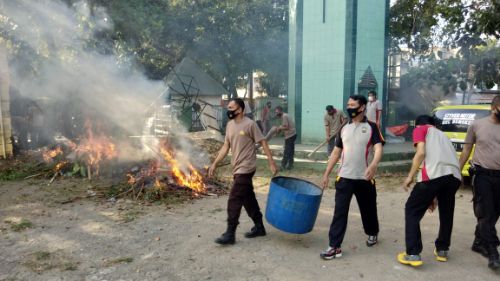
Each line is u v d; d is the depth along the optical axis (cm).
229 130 518
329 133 1020
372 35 1248
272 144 1331
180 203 707
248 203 524
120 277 423
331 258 466
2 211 659
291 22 1335
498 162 441
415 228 448
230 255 480
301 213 481
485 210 446
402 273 434
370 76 1257
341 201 467
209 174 532
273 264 455
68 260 466
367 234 511
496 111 445
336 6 1223
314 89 1286
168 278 421
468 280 418
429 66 1344
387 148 1189
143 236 545
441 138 451
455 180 443
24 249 498
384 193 812
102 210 666
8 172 944
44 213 648
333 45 1239
